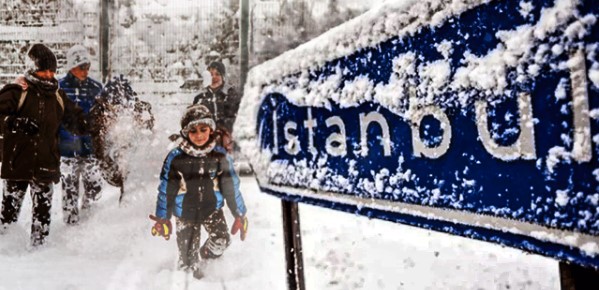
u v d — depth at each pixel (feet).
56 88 13.53
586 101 1.97
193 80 32.58
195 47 32.73
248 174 26.00
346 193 3.48
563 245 2.06
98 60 32.60
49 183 12.95
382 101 3.11
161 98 32.48
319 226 15.05
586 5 1.97
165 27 32.63
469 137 2.51
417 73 2.83
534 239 2.18
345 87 3.49
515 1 2.24
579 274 2.50
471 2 2.45
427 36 2.75
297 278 5.50
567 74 2.03
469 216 2.51
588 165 1.97
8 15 32.45
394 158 3.03
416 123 2.84
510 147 2.28
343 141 3.53
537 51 2.15
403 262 11.19
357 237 13.61
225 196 10.92
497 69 2.33
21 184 13.46
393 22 2.99
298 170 4.10
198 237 10.66
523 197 2.23
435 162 2.72
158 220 10.55
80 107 14.97
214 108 19.17
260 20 31.17
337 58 3.57
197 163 10.57
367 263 11.14
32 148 12.84
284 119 4.31
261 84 4.79
